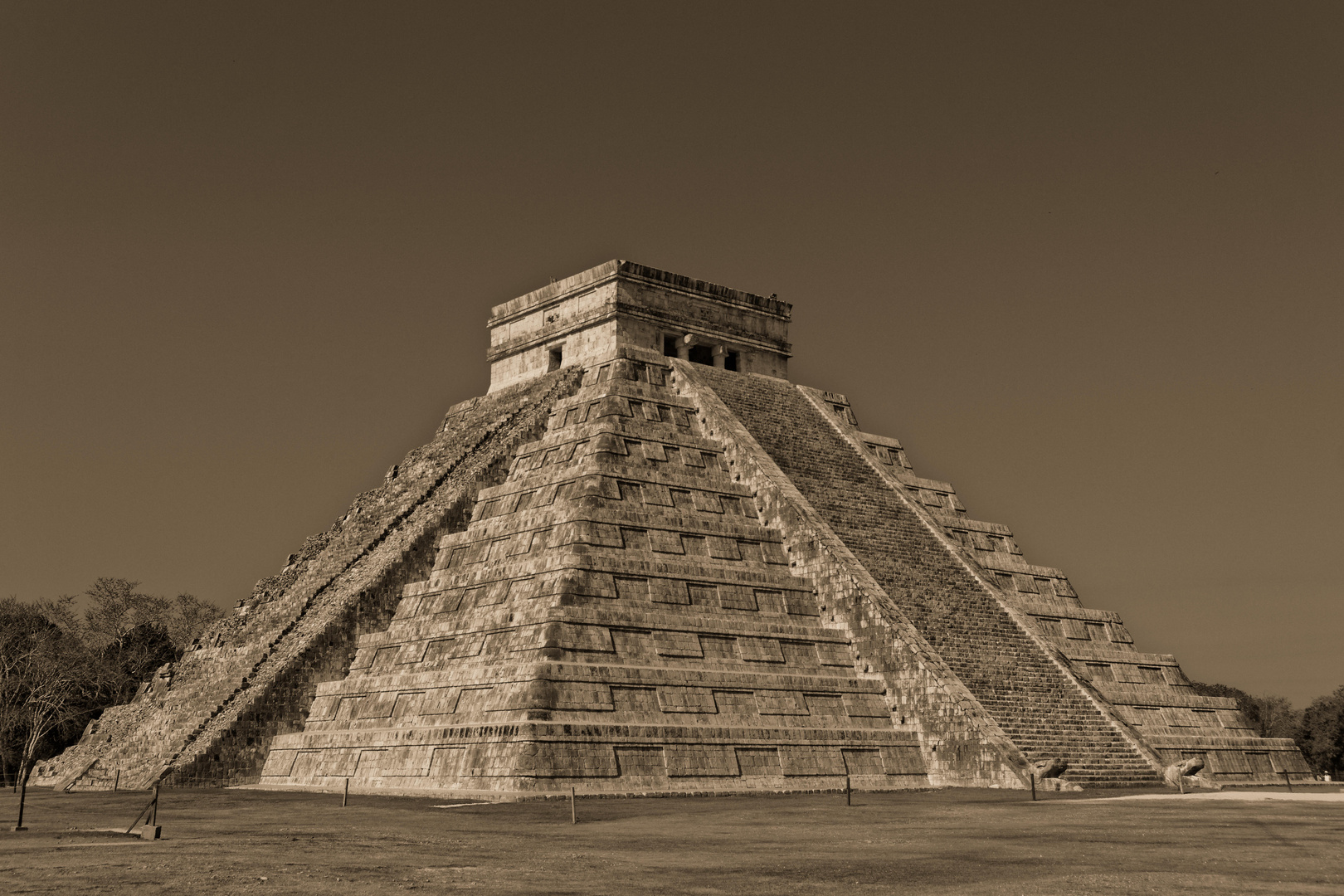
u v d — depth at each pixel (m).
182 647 91.06
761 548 52.56
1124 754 46.69
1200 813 31.92
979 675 48.25
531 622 44.47
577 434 54.34
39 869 20.72
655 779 41.50
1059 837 25.97
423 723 44.97
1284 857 22.22
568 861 22.12
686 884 19.05
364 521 59.66
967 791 43.16
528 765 39.47
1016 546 62.53
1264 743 56.72
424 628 49.06
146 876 19.89
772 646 48.09
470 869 20.91
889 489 59.47
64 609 85.06
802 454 59.06
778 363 66.88
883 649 48.84
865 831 27.75
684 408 58.69
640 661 44.69
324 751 46.91
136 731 53.19
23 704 74.25
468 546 52.62
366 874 20.33
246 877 19.83
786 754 44.41
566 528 48.16
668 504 51.75
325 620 51.56
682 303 63.28
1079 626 58.78
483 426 61.38
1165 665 59.50
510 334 66.81
